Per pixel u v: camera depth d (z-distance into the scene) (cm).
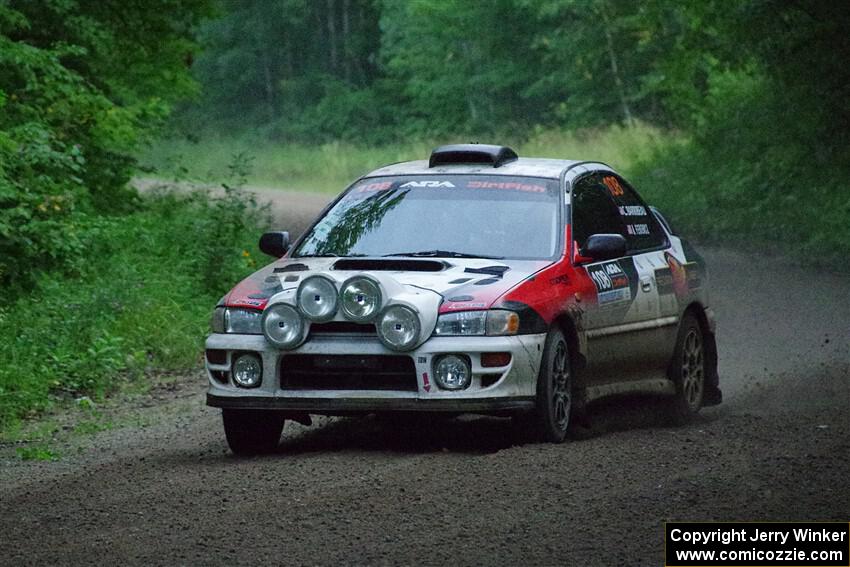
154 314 4169
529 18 16325
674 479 2103
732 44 7681
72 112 5472
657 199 8544
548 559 1683
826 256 6331
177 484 2230
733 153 8506
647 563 1658
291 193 13700
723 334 4112
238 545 1797
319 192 14400
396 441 2634
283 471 2294
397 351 2331
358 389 2362
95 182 5966
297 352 2377
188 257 5200
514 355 2350
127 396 3503
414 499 2019
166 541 1838
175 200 6875
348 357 2358
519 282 2439
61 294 4275
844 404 2928
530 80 16675
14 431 3055
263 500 2062
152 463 2495
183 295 4644
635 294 2748
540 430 2425
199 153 18912
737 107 8638
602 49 13550
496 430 2745
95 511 2052
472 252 2603
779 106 7925
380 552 1738
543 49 16362
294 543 1797
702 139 8781
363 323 2345
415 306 2328
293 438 2736
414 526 1861
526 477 2141
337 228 2723
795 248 6688
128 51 6500
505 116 17012
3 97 4784
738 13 7231
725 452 2323
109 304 4172
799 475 2111
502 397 2344
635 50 13300
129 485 2252
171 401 3412
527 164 2814
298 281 2467
